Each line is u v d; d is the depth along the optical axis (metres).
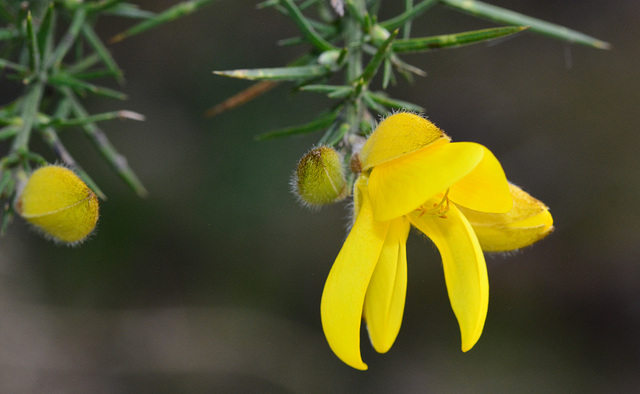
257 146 0.30
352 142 0.17
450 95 0.32
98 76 0.19
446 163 0.17
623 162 0.31
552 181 0.32
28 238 0.31
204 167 0.30
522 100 0.32
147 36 0.30
